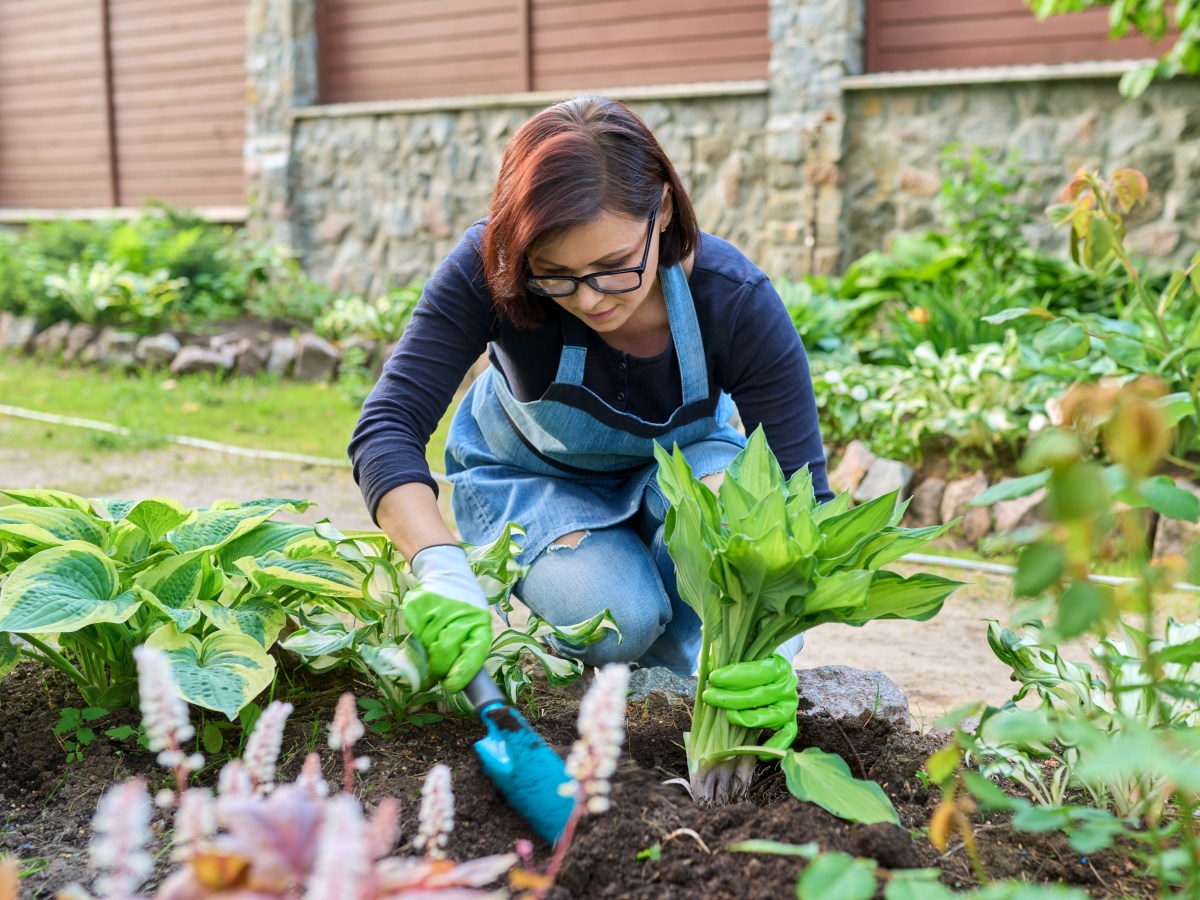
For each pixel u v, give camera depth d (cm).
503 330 213
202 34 1047
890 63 742
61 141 1173
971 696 276
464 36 908
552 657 211
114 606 188
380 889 106
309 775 131
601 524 233
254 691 180
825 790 160
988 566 377
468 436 260
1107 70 653
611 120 182
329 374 752
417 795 179
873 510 172
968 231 630
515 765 166
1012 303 552
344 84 978
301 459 538
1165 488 124
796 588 167
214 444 570
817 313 567
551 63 872
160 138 1098
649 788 171
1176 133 648
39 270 868
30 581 186
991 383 449
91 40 1125
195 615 192
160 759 125
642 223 181
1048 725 117
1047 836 166
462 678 165
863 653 311
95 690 214
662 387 224
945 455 458
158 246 888
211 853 99
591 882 154
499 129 880
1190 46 529
